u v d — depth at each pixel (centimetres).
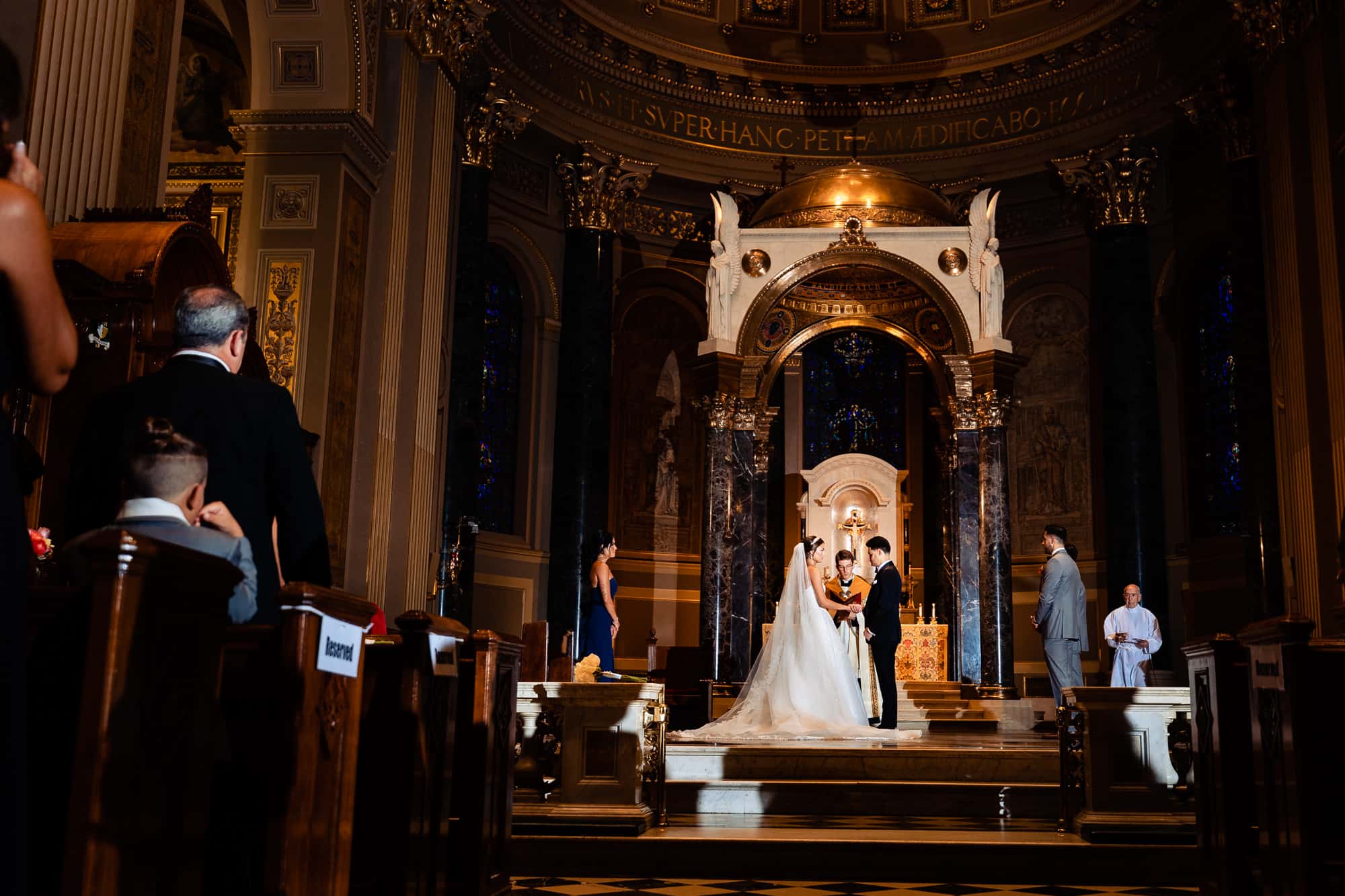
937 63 1825
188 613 271
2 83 230
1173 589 1593
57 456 527
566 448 1664
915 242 1509
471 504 1398
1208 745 586
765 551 1667
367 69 1099
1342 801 444
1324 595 1044
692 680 1723
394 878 424
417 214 1187
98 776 235
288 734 312
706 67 1816
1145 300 1633
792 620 1105
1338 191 1023
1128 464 1591
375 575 1086
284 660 316
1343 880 434
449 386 1374
